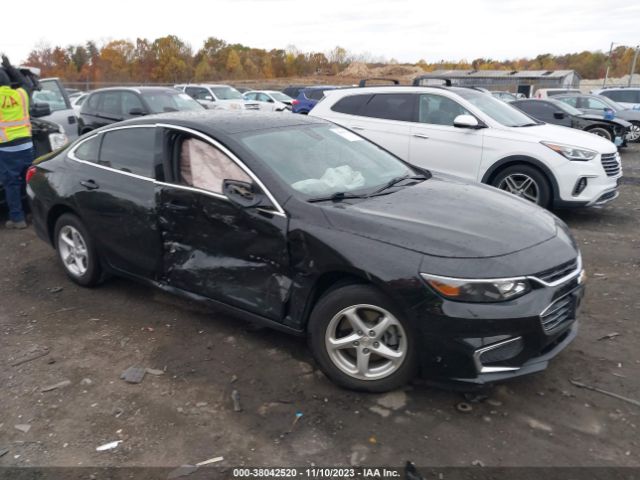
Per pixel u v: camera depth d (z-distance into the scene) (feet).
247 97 80.69
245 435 9.69
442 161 24.95
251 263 11.80
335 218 10.78
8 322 14.26
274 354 12.34
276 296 11.44
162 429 9.91
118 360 12.25
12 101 21.54
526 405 10.35
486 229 10.49
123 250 14.40
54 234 16.63
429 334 9.64
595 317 13.94
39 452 9.40
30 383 11.44
